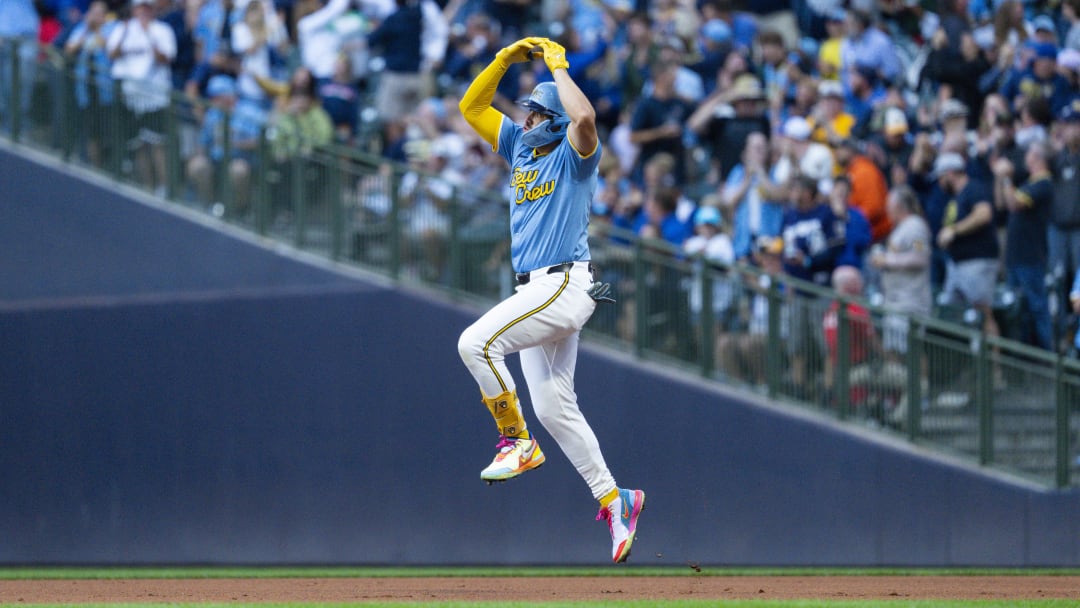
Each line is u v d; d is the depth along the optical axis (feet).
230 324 140.56
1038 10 159.63
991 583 105.29
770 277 134.10
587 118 69.46
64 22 172.96
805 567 130.62
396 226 139.13
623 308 136.87
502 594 92.07
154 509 140.05
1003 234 141.90
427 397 136.98
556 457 135.74
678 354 135.85
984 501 129.49
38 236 145.18
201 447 139.95
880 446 130.72
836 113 150.30
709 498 133.39
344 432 138.10
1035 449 130.82
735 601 81.46
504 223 136.77
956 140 141.08
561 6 178.81
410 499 136.98
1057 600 86.02
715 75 162.20
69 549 140.77
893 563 130.11
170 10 164.55
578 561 134.72
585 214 72.69
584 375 135.74
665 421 134.31
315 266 139.44
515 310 71.67
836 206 138.10
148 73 158.81
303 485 138.41
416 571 126.62
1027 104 142.51
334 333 138.92
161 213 142.92
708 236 141.79
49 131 148.66
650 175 148.05
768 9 170.71
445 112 160.15
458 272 137.80
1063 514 127.95
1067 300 138.62
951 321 138.62
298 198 141.28
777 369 134.00
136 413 141.08
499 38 175.63
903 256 137.39
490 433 135.74
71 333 143.02
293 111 154.40
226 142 143.23
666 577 115.24
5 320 143.95
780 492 132.26
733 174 146.61
